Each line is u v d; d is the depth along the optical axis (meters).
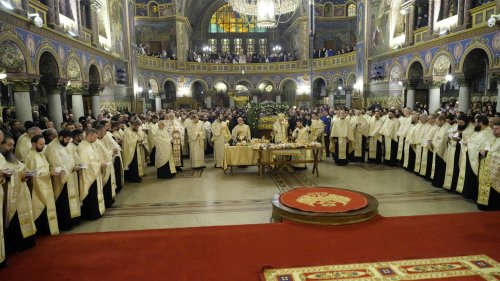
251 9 13.48
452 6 14.27
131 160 8.71
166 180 9.05
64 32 12.60
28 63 9.99
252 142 9.79
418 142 8.84
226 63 31.22
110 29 18.72
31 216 4.62
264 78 31.42
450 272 3.67
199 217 6.12
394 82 19.03
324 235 4.81
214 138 10.61
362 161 11.30
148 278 3.71
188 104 29.38
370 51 21.70
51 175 5.19
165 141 9.22
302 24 29.97
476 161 6.31
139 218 6.13
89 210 6.02
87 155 5.91
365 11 21.84
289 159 9.88
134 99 21.83
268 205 6.75
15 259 4.28
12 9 9.25
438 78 15.36
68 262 4.16
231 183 8.60
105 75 17.52
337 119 10.65
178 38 29.09
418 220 5.34
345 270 3.77
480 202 6.09
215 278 3.68
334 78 27.72
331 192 6.35
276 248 4.42
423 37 16.34
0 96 13.63
